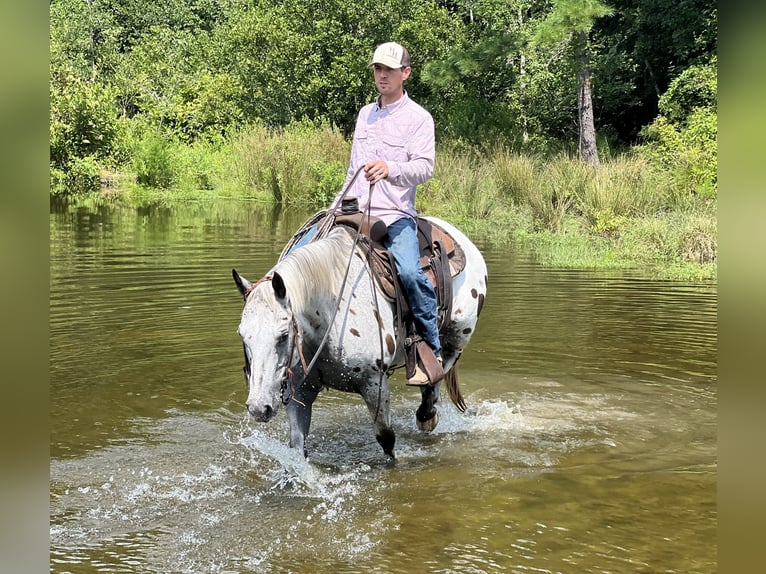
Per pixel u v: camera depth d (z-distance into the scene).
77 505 4.36
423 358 5.02
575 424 5.79
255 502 4.44
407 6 29.20
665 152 18.58
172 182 25.66
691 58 25.30
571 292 10.27
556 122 28.33
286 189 22.25
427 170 4.81
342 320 4.55
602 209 16.11
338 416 6.00
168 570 3.68
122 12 49.97
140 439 5.34
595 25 27.77
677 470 4.91
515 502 4.43
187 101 32.44
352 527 4.11
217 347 7.55
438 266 5.28
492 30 26.78
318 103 29.66
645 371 7.00
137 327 8.18
